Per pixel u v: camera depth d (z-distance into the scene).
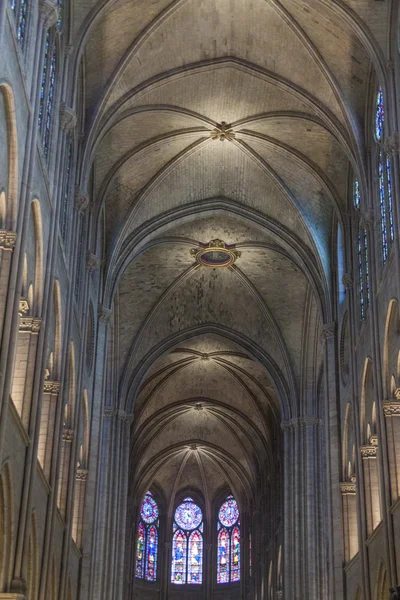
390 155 26.56
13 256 19.45
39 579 23.88
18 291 19.48
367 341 30.83
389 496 26.14
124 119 34.69
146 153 37.72
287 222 40.84
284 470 47.66
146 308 48.59
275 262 45.81
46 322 23.34
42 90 24.06
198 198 41.66
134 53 31.17
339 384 36.94
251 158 38.78
